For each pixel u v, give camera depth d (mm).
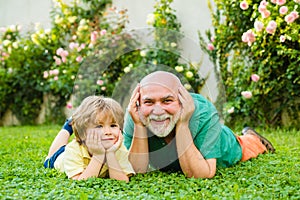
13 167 3303
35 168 3256
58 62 6699
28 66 8266
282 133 5328
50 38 8102
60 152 3287
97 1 7812
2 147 4547
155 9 7293
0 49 8242
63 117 8227
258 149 3721
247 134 3840
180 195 2416
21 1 9008
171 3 7031
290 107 5867
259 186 2625
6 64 8539
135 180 2869
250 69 5961
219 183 2746
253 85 5895
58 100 8273
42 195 2387
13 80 8461
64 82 7266
